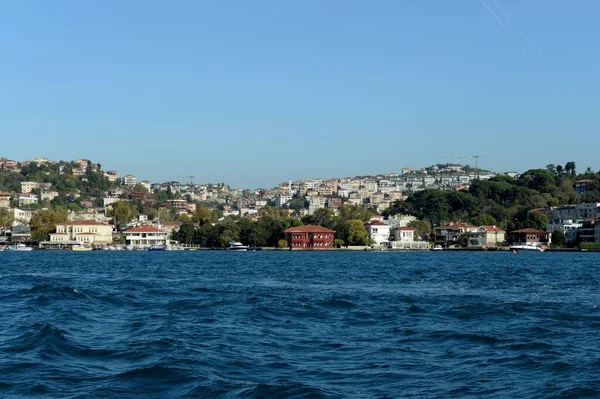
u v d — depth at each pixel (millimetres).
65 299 71000
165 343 44719
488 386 34812
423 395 33188
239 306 66750
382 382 35500
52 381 35031
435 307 66750
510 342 46750
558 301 73688
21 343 44656
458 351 43688
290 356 41750
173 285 95938
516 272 135500
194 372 36625
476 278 115562
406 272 134750
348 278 115000
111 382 35000
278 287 93375
